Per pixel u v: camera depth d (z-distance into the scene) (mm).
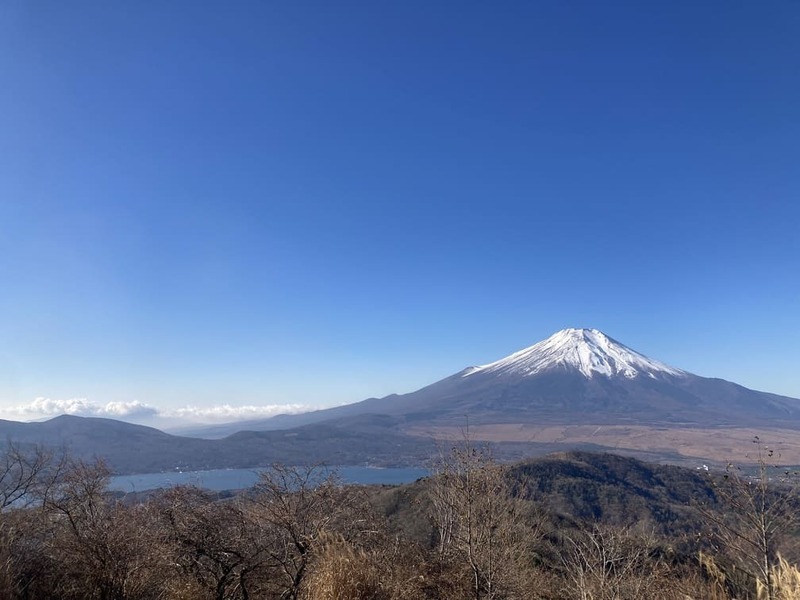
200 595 6523
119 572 6410
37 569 6488
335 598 6156
